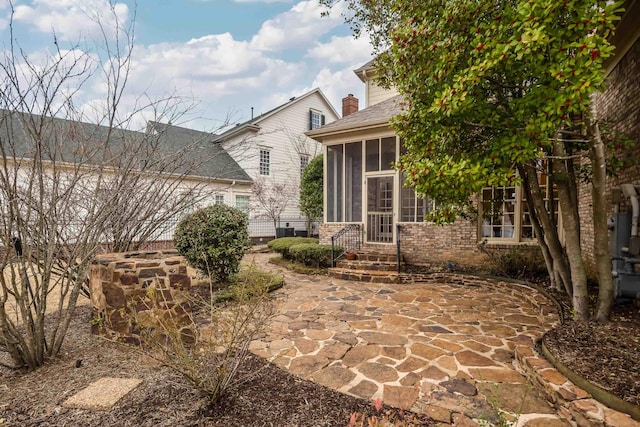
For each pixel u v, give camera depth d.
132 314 3.33
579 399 2.44
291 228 16.84
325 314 5.11
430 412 2.54
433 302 5.78
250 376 2.94
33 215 3.54
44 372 3.16
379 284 7.36
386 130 8.95
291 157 18.66
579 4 2.65
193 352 2.86
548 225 4.77
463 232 7.93
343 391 2.84
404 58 4.24
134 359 3.38
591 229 6.09
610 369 2.66
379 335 4.19
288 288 6.96
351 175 9.71
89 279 4.45
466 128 4.16
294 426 2.34
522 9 2.80
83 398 2.66
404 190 8.76
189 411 2.51
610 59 5.09
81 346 3.76
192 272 8.27
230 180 13.91
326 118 21.09
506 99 4.07
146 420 2.41
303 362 3.41
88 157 4.00
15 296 3.19
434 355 3.59
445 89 3.62
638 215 4.01
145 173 4.75
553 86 2.97
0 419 2.42
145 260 3.93
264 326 4.02
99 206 4.18
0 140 3.07
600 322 3.68
